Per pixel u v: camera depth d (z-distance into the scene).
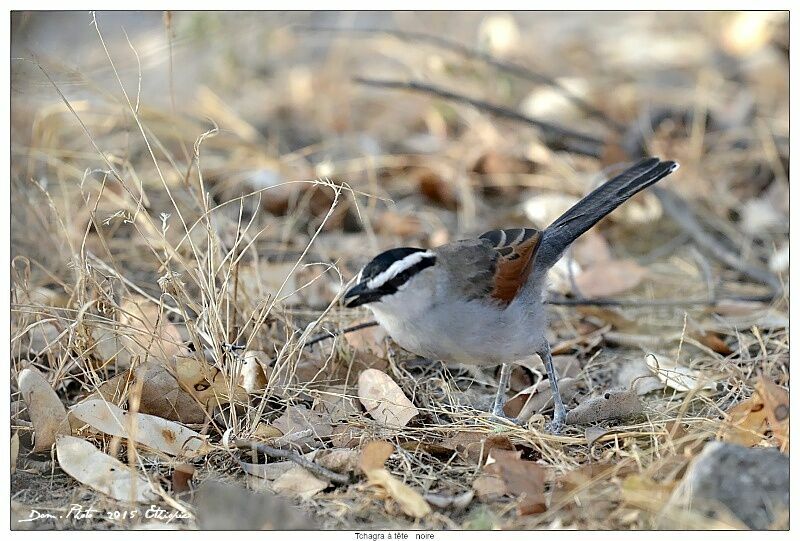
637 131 16.12
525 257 9.62
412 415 9.60
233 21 18.30
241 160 15.31
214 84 18.58
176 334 10.46
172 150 15.55
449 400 10.30
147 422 9.04
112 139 15.42
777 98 17.89
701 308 12.34
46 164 14.38
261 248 13.38
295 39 20.23
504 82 17.81
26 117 14.41
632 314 12.40
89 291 10.50
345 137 17.30
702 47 20.22
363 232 14.43
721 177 16.00
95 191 13.64
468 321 9.32
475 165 15.81
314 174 14.76
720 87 18.38
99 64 16.47
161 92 17.92
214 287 9.72
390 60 19.92
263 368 9.96
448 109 17.52
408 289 9.20
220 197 14.76
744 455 7.77
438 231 14.23
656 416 9.76
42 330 10.28
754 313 12.08
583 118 17.73
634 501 7.95
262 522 8.04
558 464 8.84
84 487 8.60
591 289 12.79
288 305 11.64
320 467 8.61
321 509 8.23
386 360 10.77
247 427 9.30
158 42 17.14
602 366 11.31
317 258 13.40
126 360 10.34
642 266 13.84
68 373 10.23
